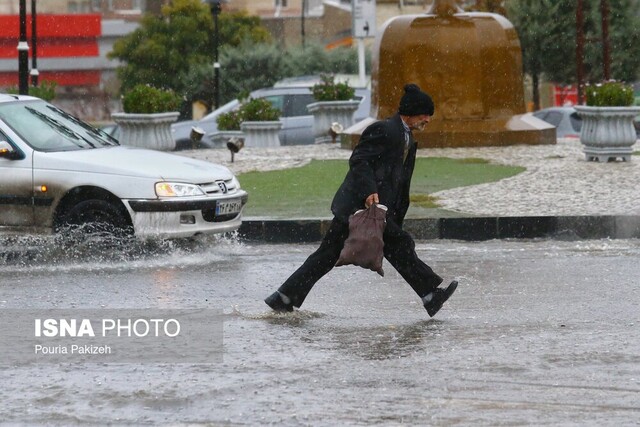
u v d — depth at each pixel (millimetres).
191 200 28266
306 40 137000
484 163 46281
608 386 16094
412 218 32250
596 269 26156
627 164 44406
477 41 53406
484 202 35375
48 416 14938
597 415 14734
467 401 15430
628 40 103375
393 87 54031
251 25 130500
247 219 32031
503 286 24281
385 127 20547
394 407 15180
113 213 28125
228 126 63500
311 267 21266
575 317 20859
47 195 28312
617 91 45062
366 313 21625
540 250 29734
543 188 38219
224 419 14727
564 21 103875
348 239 20328
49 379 16812
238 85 116000
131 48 127062
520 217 32094
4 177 28516
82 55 150500
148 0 154000
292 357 18047
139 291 24000
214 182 29031
